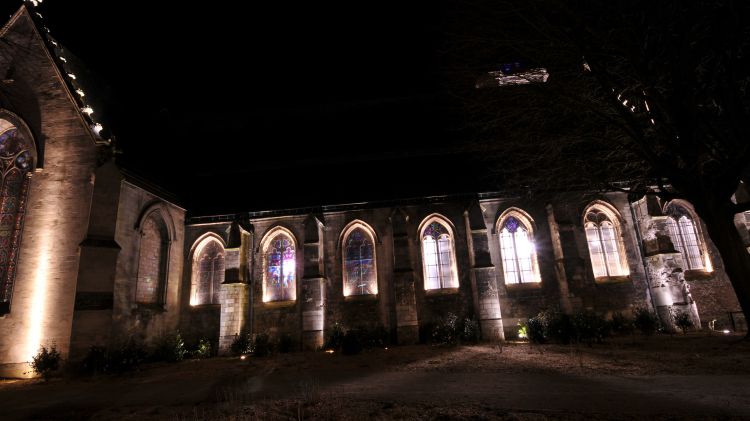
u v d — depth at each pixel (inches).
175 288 919.0
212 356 860.6
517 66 721.0
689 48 510.6
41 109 760.3
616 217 927.7
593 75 570.9
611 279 892.0
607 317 866.8
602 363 476.7
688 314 800.9
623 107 562.6
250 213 981.2
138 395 427.2
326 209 979.9
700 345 586.2
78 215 718.5
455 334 824.9
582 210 929.5
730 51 505.7
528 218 935.7
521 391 337.4
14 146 759.1
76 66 888.9
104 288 690.8
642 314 812.0
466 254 924.6
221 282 954.1
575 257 858.1
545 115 667.4
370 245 960.3
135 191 822.5
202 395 406.0
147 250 860.0
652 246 868.0
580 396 309.1
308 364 625.9
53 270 692.7
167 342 815.1
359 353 740.7
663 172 557.0
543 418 250.4
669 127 558.9
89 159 743.7
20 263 690.8
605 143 620.1
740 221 840.3
